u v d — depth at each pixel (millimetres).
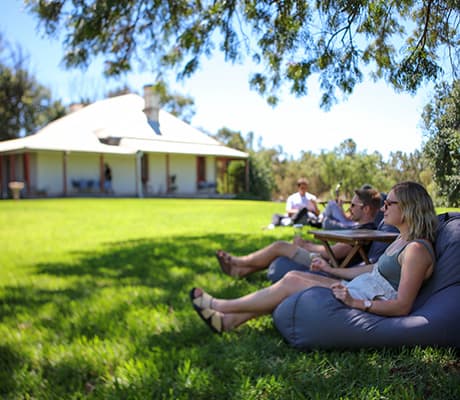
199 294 3078
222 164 32000
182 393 2346
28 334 3395
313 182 9422
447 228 2613
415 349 2453
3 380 2664
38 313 3938
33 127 42656
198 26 4629
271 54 4270
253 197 27203
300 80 4086
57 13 4605
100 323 3529
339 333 2562
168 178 28250
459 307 2412
